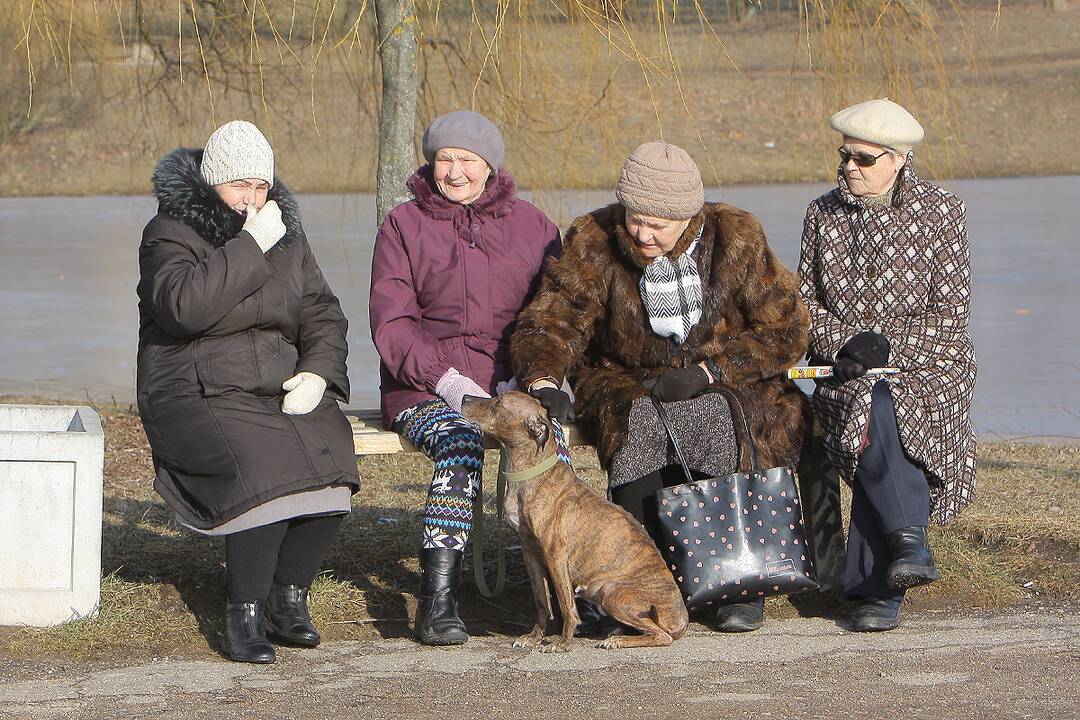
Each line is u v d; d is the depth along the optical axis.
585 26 12.91
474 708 7.47
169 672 8.13
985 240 32.81
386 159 13.51
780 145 51.09
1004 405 17.30
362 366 19.61
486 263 9.55
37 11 13.49
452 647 8.72
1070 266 28.38
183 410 8.48
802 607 9.62
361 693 7.75
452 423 8.92
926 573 8.72
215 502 8.34
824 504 9.84
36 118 47.34
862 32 13.26
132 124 37.06
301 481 8.29
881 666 8.22
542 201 15.65
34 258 32.59
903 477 8.98
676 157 8.80
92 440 8.62
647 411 8.91
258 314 8.60
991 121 55.03
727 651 8.57
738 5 13.74
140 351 8.88
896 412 9.00
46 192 48.75
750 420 8.98
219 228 8.66
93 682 7.92
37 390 18.12
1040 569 10.32
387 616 9.34
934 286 9.52
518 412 8.35
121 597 9.22
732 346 9.11
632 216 8.94
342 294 26.30
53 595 8.69
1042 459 14.30
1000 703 7.50
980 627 9.10
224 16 15.09
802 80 54.53
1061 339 21.17
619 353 9.31
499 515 9.39
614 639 8.63
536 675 8.09
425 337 9.33
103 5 14.86
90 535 8.71
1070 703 7.48
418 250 9.52
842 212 9.70
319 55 12.51
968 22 14.65
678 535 8.73
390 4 13.34
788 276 9.24
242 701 7.60
